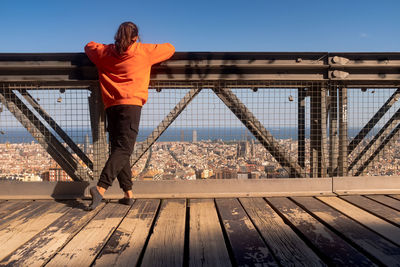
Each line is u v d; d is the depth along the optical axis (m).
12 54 2.59
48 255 1.49
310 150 2.81
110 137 2.37
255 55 2.69
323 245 1.59
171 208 2.33
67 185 2.66
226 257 1.46
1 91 2.71
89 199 2.61
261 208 2.33
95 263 1.39
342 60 2.70
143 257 1.46
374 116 2.74
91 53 2.34
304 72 2.75
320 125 2.81
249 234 1.76
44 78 2.66
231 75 2.73
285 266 1.36
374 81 2.90
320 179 2.76
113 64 2.26
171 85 2.81
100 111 2.69
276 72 2.75
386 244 1.60
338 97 2.83
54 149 2.72
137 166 2.78
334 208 2.29
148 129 2.66
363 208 2.27
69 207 2.38
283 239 1.69
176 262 1.41
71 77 2.66
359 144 2.81
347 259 1.42
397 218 2.00
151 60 2.34
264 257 1.46
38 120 2.71
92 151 2.70
